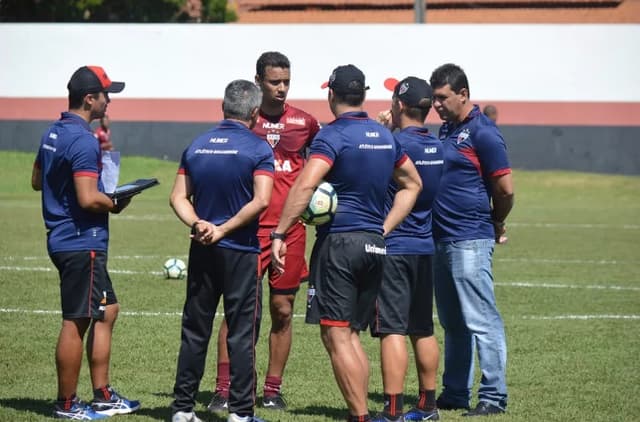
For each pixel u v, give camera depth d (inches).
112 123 4965.6
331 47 4877.0
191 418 939.3
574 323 1576.0
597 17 6225.4
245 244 933.2
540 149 4928.6
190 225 921.5
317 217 905.5
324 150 909.8
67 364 957.2
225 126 943.7
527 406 1077.8
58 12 5684.1
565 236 2920.8
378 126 941.8
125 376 1184.2
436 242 1062.4
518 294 1860.2
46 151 959.6
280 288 1084.5
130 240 2583.7
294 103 4899.1
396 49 4877.0
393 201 985.5
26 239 2519.7
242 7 6599.4
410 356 1355.8
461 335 1085.1
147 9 5846.5
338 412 1050.7
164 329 1449.3
